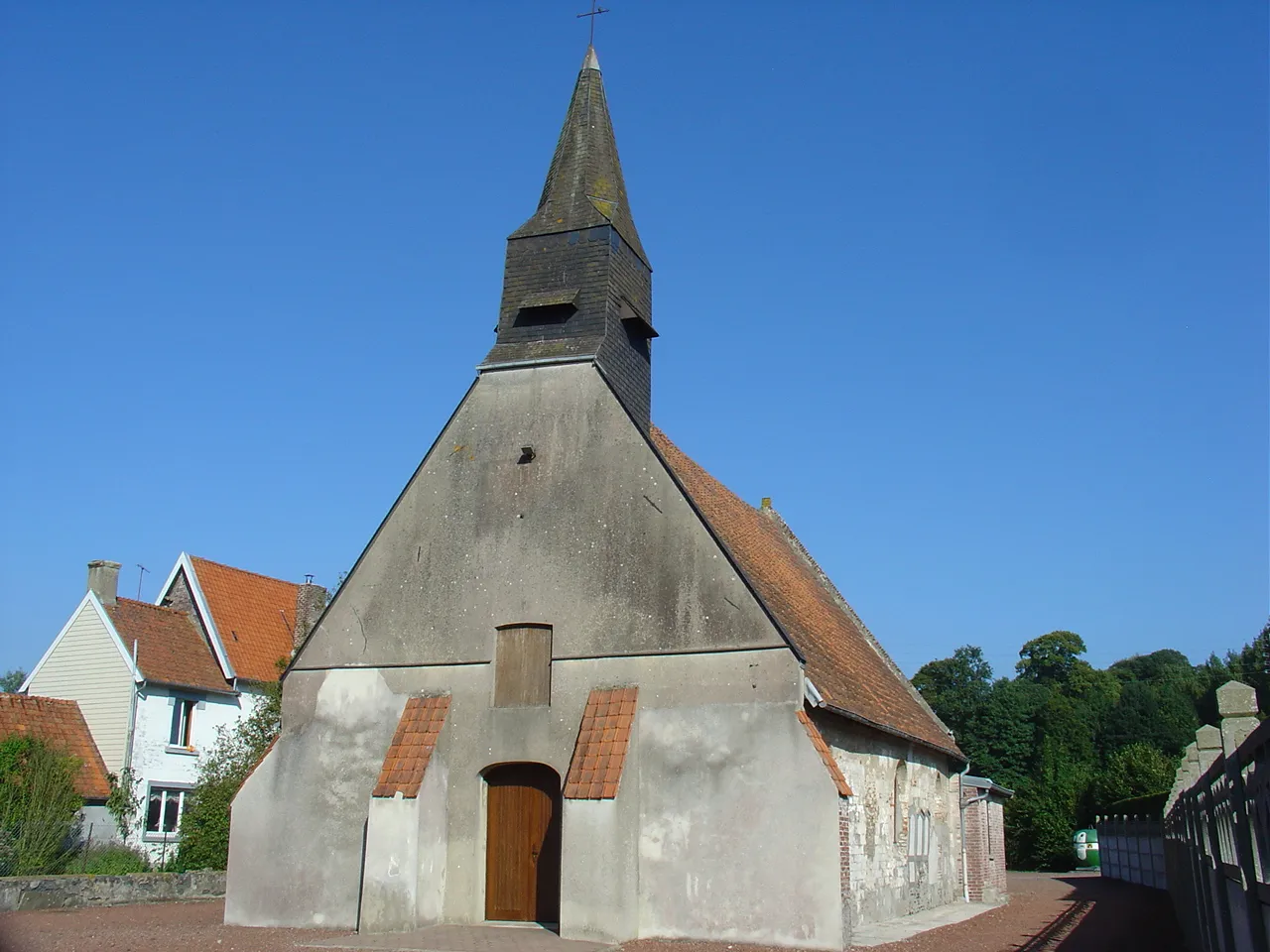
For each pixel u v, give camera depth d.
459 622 19.66
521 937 16.88
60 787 26.06
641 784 17.67
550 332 21.19
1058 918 23.36
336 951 15.69
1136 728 76.69
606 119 23.75
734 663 17.72
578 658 18.69
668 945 16.19
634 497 19.19
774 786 16.94
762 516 31.06
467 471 20.45
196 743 36.03
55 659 35.34
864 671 24.59
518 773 18.97
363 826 19.19
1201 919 15.04
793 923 16.34
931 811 26.12
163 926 19.17
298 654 20.48
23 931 18.02
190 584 39.19
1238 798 9.81
